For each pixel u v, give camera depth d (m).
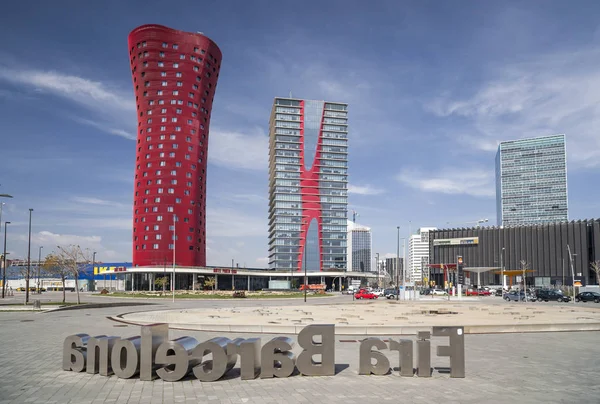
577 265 160.75
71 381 13.70
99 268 169.50
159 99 143.62
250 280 173.00
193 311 44.69
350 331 25.12
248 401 11.46
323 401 11.45
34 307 47.38
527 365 16.27
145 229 140.50
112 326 29.64
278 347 14.42
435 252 187.12
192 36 146.25
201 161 148.50
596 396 11.94
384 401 11.45
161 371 13.77
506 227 176.00
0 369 15.52
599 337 24.19
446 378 14.12
